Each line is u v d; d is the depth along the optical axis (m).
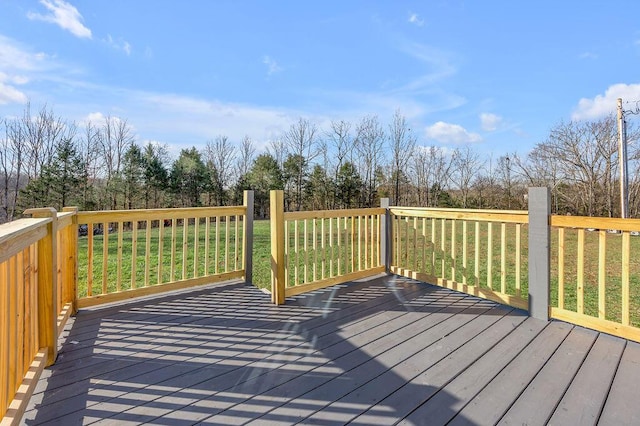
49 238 2.19
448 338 2.66
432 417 1.71
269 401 1.85
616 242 10.62
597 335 2.69
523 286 5.25
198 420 1.68
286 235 3.72
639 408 1.78
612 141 16.19
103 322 2.93
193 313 3.18
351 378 2.08
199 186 21.69
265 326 2.89
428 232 10.78
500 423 1.67
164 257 7.31
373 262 4.64
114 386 1.97
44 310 2.18
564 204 18.12
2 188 16.53
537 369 2.19
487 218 3.54
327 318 3.08
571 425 1.65
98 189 17.80
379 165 22.05
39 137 17.42
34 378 1.85
